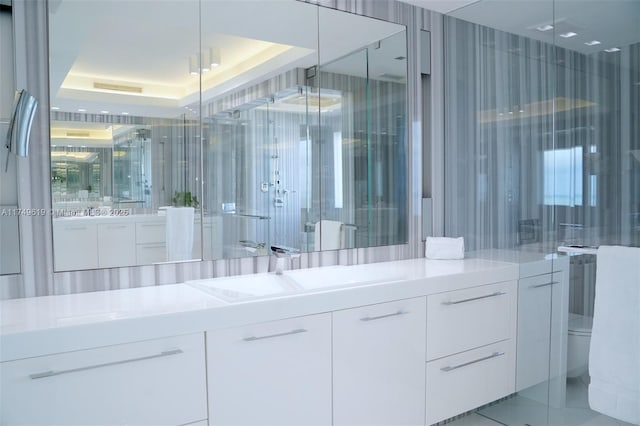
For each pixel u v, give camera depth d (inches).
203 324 68.1
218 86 91.8
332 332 80.8
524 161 103.1
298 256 96.2
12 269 74.4
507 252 109.0
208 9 90.1
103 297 76.0
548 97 97.4
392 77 115.3
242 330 71.7
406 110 118.0
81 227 79.7
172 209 87.7
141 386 63.9
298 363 77.1
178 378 66.5
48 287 77.0
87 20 79.4
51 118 76.9
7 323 60.4
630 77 82.6
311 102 103.4
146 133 85.0
